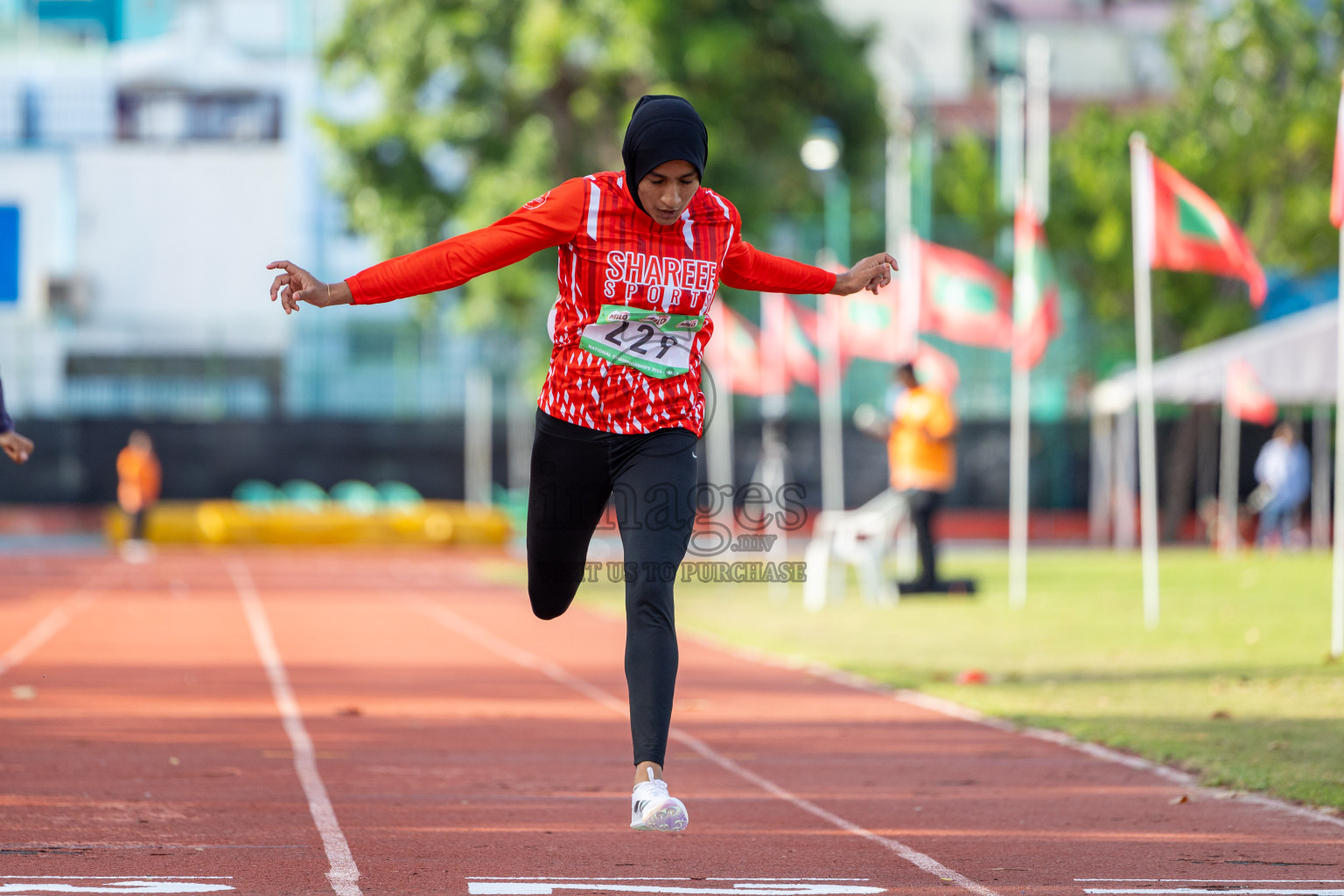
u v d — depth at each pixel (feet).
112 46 354.95
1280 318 254.88
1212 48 253.65
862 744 57.16
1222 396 191.83
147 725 61.16
